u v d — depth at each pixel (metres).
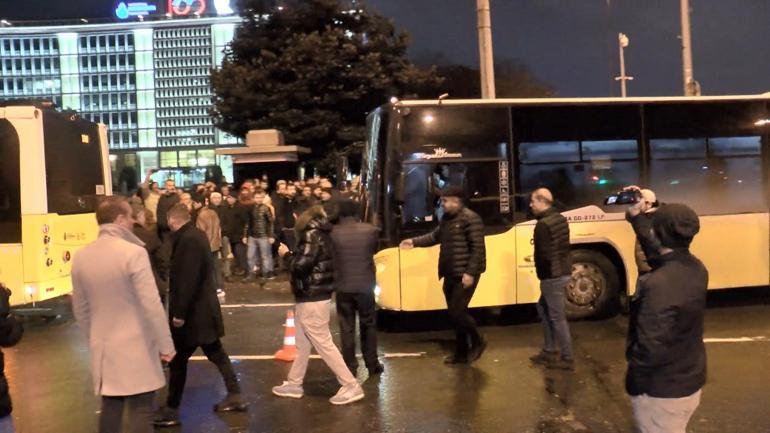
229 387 6.35
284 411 6.36
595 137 9.62
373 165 9.25
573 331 9.17
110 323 4.35
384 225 8.96
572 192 9.52
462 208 7.48
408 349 8.53
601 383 6.95
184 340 5.95
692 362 3.45
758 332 8.90
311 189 16.36
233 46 28.45
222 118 28.00
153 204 14.08
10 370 8.13
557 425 5.83
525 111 9.38
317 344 6.46
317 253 6.40
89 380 7.67
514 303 9.27
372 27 27.77
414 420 6.02
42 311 11.28
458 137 9.16
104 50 103.19
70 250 11.09
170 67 102.25
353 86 26.84
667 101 9.85
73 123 11.45
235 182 22.45
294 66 26.45
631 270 9.65
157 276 8.16
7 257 10.19
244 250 15.16
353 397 6.52
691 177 9.90
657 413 3.49
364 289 7.10
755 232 10.02
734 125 10.03
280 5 27.86
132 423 4.42
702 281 3.43
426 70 30.05
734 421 5.82
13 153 10.21
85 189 11.74
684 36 20.48
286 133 26.28
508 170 9.28
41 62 103.62
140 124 102.38
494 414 6.13
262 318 10.78
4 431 3.96
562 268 7.31
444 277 7.60
